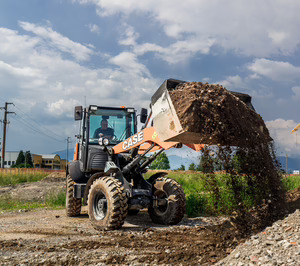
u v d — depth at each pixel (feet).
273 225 13.01
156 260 12.05
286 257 9.82
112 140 23.61
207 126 14.06
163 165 119.96
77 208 24.54
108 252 13.19
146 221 22.03
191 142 15.05
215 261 11.53
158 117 15.35
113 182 18.67
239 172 14.85
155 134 18.33
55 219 23.41
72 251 13.42
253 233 13.70
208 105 14.49
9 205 33.30
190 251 13.00
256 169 15.11
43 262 11.88
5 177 67.72
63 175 79.15
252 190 15.24
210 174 14.93
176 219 19.84
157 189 20.90
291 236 11.34
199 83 15.67
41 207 32.07
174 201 19.93
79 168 24.22
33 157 269.03
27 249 13.78
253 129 15.66
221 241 14.28
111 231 17.79
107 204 18.20
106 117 24.03
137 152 21.06
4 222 21.91
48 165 286.87
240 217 14.70
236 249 11.64
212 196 15.30
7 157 262.26
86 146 22.86
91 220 19.16
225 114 14.70
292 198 19.98
